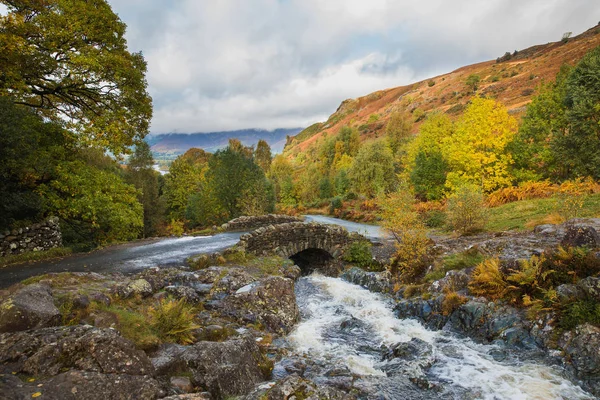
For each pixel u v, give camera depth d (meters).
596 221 14.06
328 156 109.50
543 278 8.87
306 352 8.91
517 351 8.08
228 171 37.75
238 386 5.89
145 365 5.27
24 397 4.09
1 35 13.60
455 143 30.17
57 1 16.03
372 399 6.45
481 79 146.62
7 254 14.55
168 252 17.05
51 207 16.75
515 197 25.47
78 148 21.09
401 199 16.19
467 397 6.66
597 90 24.72
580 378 6.80
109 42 18.17
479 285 10.27
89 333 5.31
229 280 11.65
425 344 8.84
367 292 14.49
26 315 5.72
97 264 14.05
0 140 13.37
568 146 26.05
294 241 18.94
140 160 40.69
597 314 7.43
